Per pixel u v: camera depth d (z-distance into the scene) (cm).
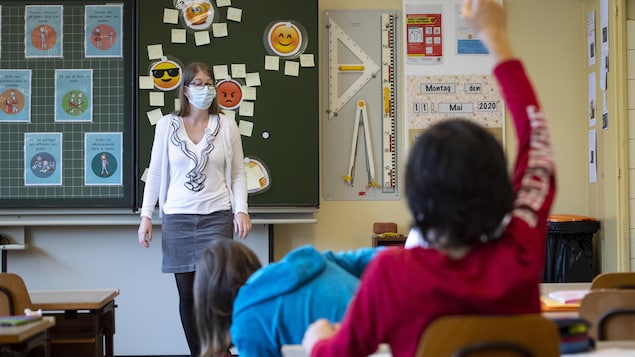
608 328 249
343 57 605
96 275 579
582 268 577
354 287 216
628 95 561
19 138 569
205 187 419
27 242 577
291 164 577
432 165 130
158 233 581
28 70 570
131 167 567
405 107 605
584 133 618
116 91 570
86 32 572
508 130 607
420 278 132
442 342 131
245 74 577
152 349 580
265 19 579
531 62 617
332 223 604
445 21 607
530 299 136
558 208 619
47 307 319
